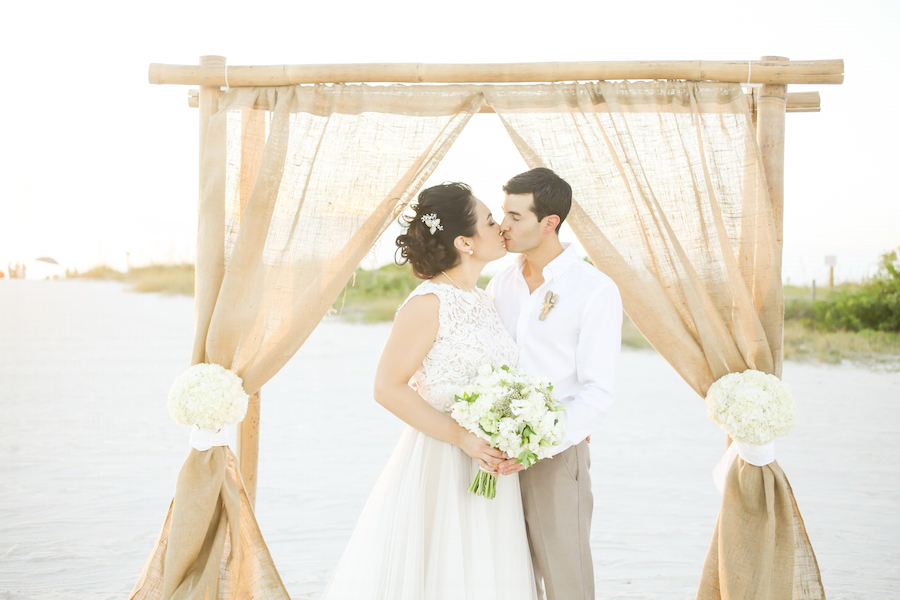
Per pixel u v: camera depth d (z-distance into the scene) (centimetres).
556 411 215
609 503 461
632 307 266
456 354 227
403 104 276
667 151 270
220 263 272
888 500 462
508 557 225
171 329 1356
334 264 271
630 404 775
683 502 462
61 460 555
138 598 258
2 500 459
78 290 2005
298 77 275
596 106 272
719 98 271
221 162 274
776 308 262
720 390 254
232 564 263
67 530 407
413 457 230
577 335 245
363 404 761
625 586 336
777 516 255
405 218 249
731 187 269
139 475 518
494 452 213
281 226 273
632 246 267
